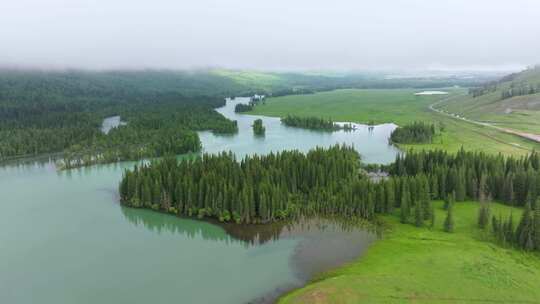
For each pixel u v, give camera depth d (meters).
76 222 126.31
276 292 84.62
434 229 109.50
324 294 77.00
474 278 81.81
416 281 81.38
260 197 119.69
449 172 132.38
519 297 75.31
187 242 110.88
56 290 87.69
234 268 95.56
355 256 98.19
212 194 124.56
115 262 100.19
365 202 121.00
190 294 84.94
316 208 125.50
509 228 99.00
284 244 107.19
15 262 100.62
